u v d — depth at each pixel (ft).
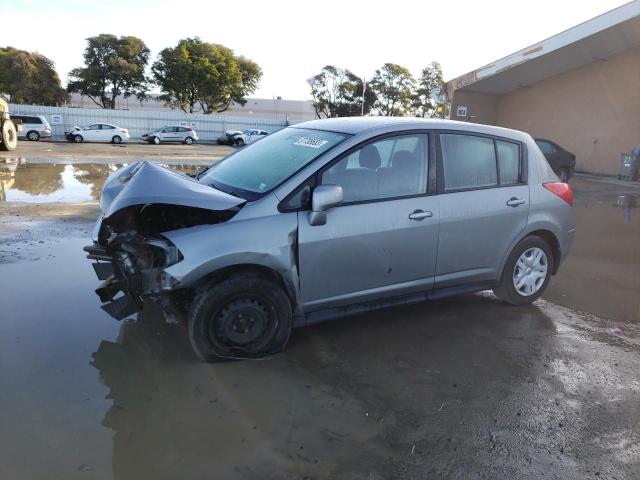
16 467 8.35
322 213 11.84
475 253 14.65
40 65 159.33
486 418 10.33
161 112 138.10
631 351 13.75
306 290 12.26
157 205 11.69
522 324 15.19
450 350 13.24
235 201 11.44
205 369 11.62
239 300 11.62
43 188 36.32
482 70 80.43
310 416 10.10
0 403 9.99
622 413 10.77
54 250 19.99
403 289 13.62
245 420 9.87
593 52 68.13
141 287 11.48
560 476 8.80
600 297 18.13
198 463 8.65
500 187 15.05
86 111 129.59
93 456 8.70
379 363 12.34
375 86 164.55
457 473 8.73
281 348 12.32
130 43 161.58
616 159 71.77
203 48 161.48
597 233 29.40
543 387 11.65
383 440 9.49
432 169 13.78
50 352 12.05
